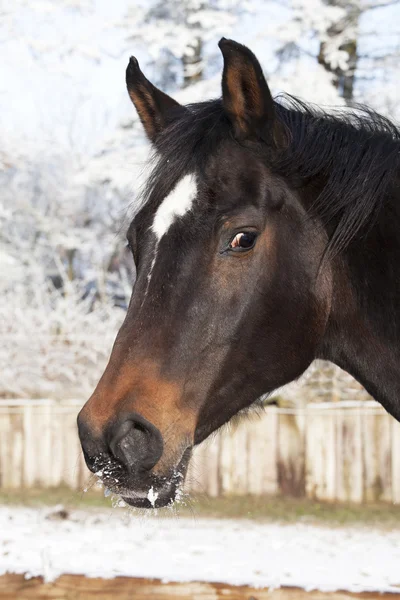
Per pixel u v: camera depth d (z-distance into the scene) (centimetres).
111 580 271
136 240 224
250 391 227
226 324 216
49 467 909
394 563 527
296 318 228
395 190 241
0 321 997
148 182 231
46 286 1165
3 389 963
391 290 236
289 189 230
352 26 958
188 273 213
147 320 212
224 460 879
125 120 1067
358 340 241
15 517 732
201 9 1000
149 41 928
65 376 983
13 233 1375
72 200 1464
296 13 902
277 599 260
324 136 236
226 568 428
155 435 204
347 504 852
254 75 218
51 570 274
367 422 870
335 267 238
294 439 878
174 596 267
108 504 817
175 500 210
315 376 903
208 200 217
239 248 217
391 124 253
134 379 207
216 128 227
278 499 864
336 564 516
